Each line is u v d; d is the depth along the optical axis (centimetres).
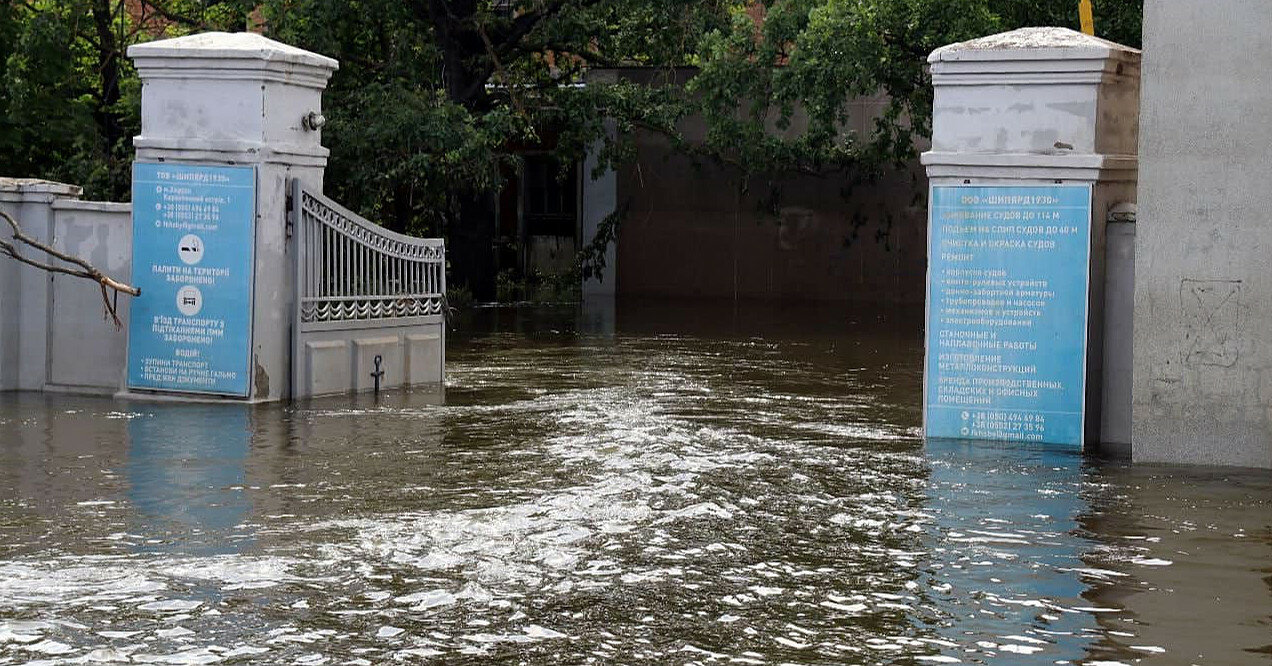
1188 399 1190
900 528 958
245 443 1259
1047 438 1283
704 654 698
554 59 3275
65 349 1555
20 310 1570
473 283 3209
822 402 1578
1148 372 1200
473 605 774
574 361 2000
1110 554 890
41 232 1552
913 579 831
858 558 878
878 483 1105
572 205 3600
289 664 679
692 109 3072
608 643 713
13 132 2553
